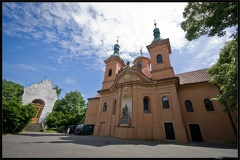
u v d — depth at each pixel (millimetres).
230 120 16391
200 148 10508
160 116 17984
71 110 40031
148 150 8852
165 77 20875
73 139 13906
